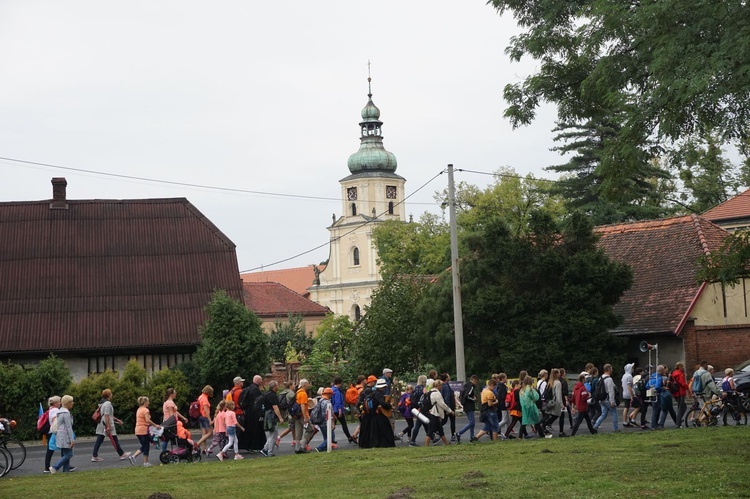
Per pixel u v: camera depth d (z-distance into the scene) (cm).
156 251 4888
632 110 1988
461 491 1544
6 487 1942
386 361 4866
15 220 4975
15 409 3891
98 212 5059
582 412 2669
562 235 4144
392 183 14950
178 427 2511
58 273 4728
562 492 1497
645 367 4203
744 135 1873
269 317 11650
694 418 2897
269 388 2592
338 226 14900
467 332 4144
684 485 1509
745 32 1780
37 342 4406
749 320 4569
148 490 1775
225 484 1831
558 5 2538
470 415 2647
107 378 4075
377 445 2511
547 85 2602
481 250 4225
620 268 4012
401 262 10050
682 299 4400
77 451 3172
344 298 14812
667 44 1873
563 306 3916
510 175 8019
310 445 2842
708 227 4884
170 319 4581
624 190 2189
